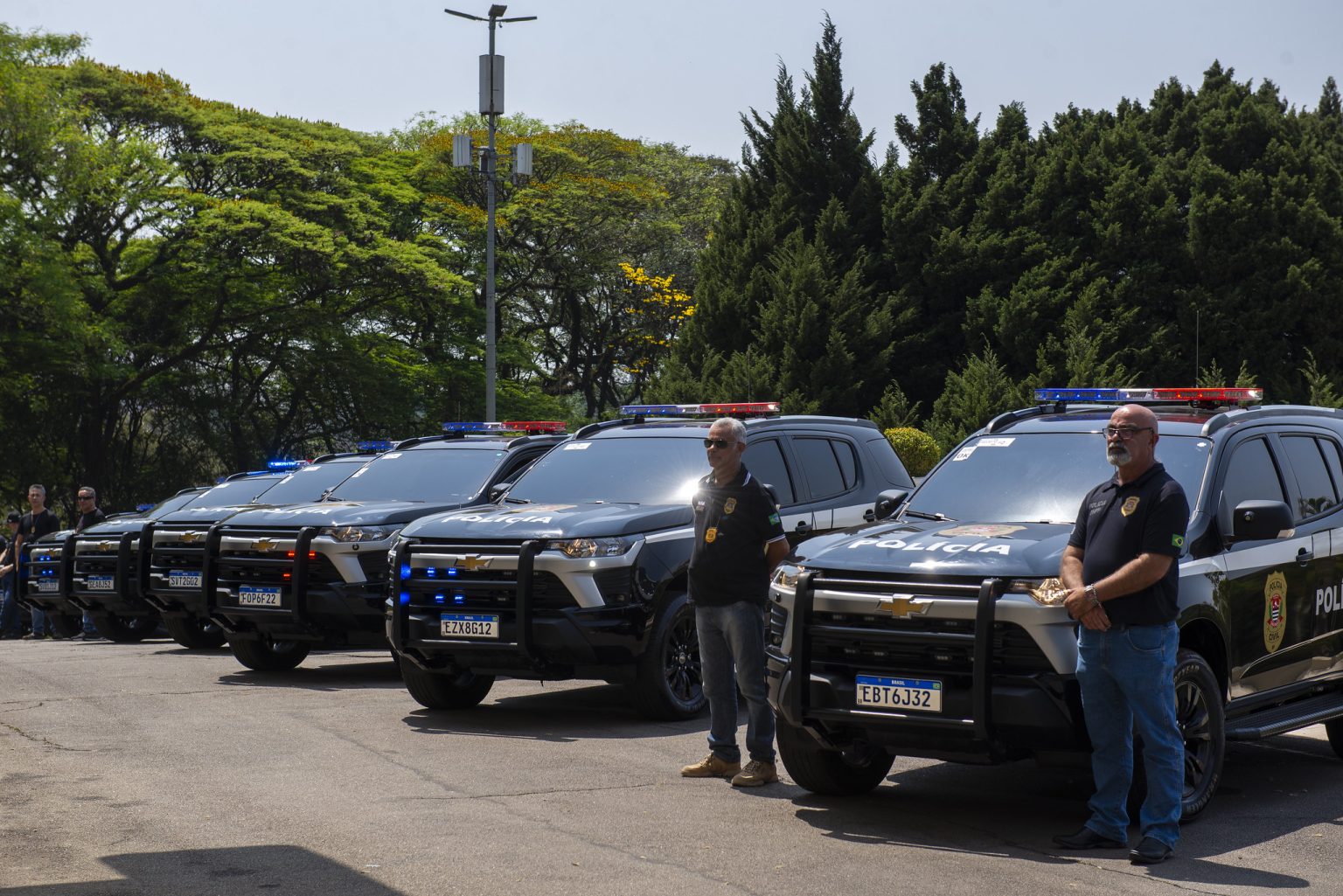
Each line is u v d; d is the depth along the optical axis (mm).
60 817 6160
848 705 6098
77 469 38844
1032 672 5785
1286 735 8953
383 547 10742
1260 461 7215
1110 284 34188
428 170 45531
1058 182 34625
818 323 33531
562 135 47344
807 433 10484
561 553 8516
